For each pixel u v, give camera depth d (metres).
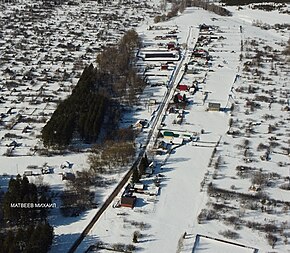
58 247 41.16
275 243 42.19
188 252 40.88
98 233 43.06
